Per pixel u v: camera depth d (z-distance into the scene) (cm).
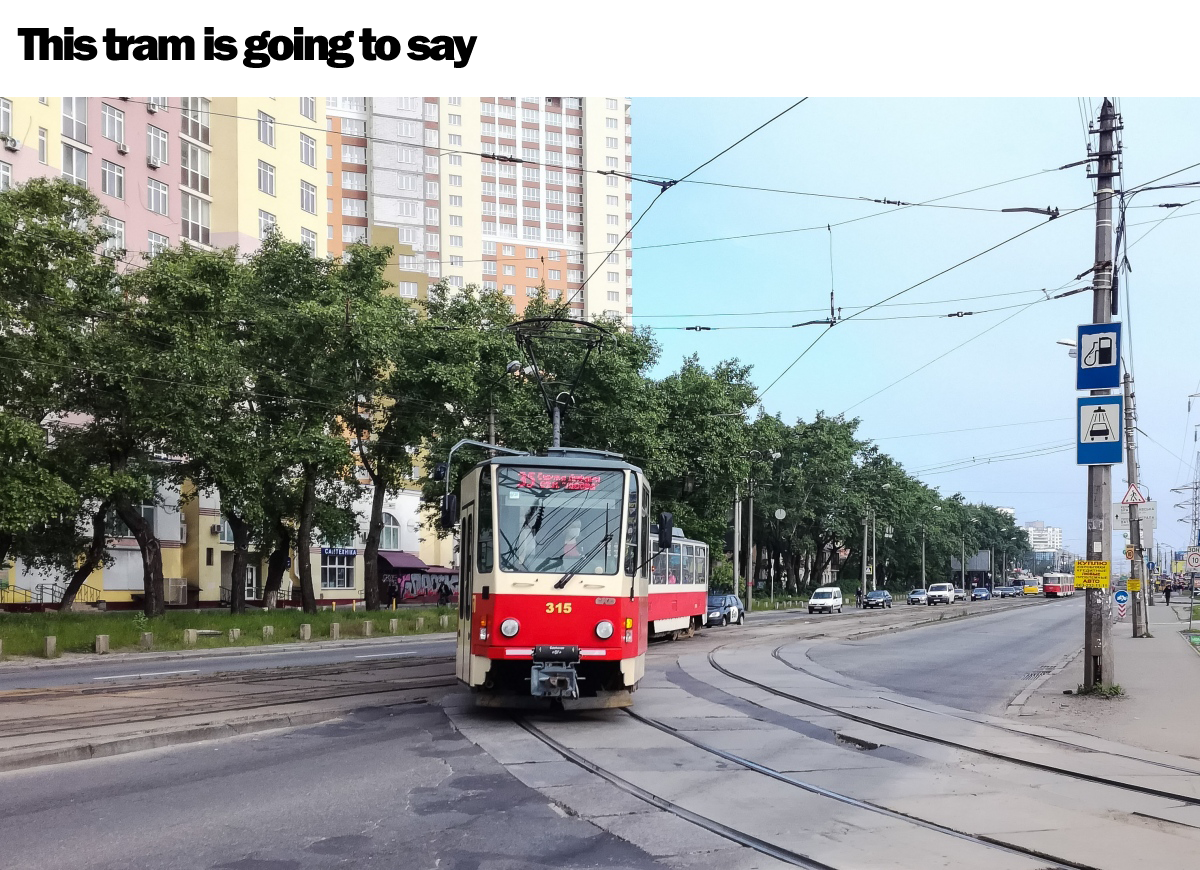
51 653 2409
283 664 2169
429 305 4128
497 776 918
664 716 1328
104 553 3675
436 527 4453
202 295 2970
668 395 4472
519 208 12688
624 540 1285
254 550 5041
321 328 3319
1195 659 2364
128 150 4766
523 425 3747
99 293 2891
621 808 797
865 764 1005
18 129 4175
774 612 6538
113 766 947
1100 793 877
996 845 705
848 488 8031
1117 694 1588
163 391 2927
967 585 13062
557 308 4028
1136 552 3438
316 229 6012
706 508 4706
